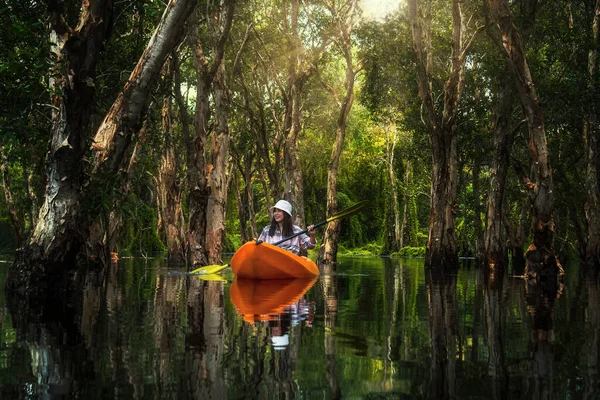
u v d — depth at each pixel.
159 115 23.45
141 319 4.65
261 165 31.25
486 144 19.95
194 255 14.92
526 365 2.93
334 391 2.36
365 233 47.62
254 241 9.97
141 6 9.70
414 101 20.88
